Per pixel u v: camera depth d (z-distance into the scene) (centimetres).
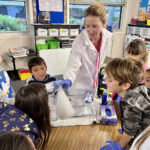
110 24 410
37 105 57
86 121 93
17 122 52
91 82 138
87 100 110
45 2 315
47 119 62
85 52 124
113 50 418
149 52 246
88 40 118
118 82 68
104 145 78
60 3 326
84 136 83
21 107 57
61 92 85
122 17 405
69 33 333
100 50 134
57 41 326
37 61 134
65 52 170
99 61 137
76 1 348
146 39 317
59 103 82
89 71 134
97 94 124
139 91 69
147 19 316
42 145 67
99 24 103
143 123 70
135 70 67
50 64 164
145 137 43
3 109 56
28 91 57
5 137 35
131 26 366
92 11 99
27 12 323
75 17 369
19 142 34
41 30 303
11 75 325
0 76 105
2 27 315
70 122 92
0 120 52
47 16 317
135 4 389
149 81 105
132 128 68
